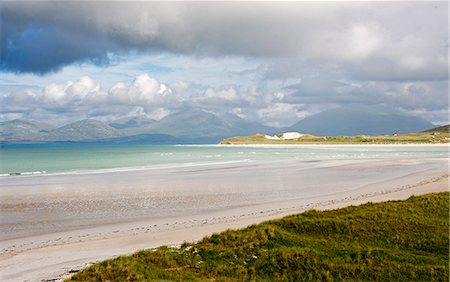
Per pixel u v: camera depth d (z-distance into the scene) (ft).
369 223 101.91
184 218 128.57
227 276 79.05
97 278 74.28
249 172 264.93
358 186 195.52
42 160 436.35
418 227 98.68
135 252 90.07
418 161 356.59
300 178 230.27
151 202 156.04
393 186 192.34
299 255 84.17
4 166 339.36
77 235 108.99
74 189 188.44
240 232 100.32
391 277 75.72
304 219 105.60
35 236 108.17
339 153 564.30
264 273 79.77
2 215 133.49
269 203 152.97
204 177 236.22
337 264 80.64
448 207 113.09
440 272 76.18
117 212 138.21
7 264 84.58
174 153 650.43
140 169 291.17
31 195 171.63
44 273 78.79
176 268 82.38
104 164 360.07
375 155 490.49
